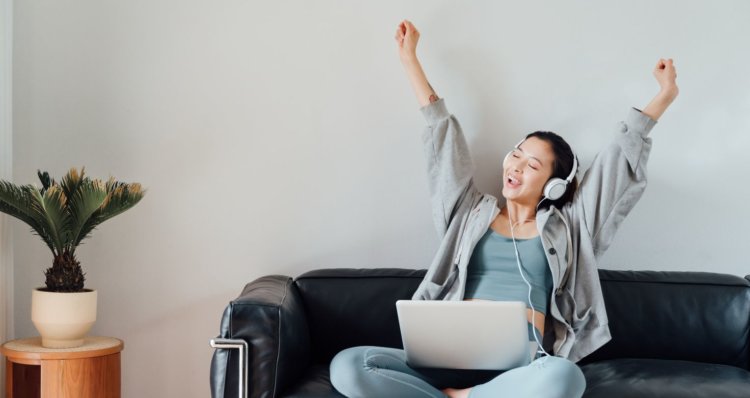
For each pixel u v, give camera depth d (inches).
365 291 101.6
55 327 93.6
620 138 96.0
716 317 98.1
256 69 110.7
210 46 110.5
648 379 82.5
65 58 109.6
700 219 109.8
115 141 109.7
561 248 95.3
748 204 109.5
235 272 110.1
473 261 97.7
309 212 110.8
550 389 71.8
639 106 110.1
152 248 109.5
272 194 110.7
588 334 94.9
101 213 97.1
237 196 110.3
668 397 77.4
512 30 110.8
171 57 110.3
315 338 100.0
